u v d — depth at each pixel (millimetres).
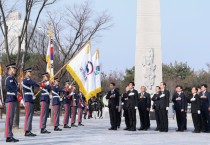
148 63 32312
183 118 19891
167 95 19406
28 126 15391
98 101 37562
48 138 14414
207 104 19578
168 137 15609
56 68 37656
